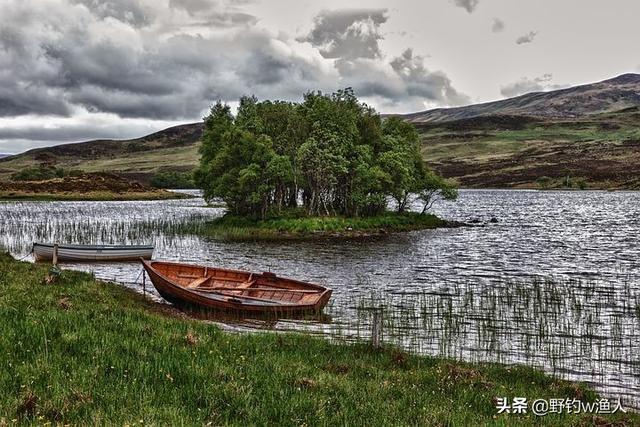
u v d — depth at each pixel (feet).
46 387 32.50
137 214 323.98
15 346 39.50
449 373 49.73
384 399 39.19
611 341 70.85
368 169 248.73
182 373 37.86
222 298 81.87
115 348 42.50
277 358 47.91
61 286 76.84
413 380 46.70
